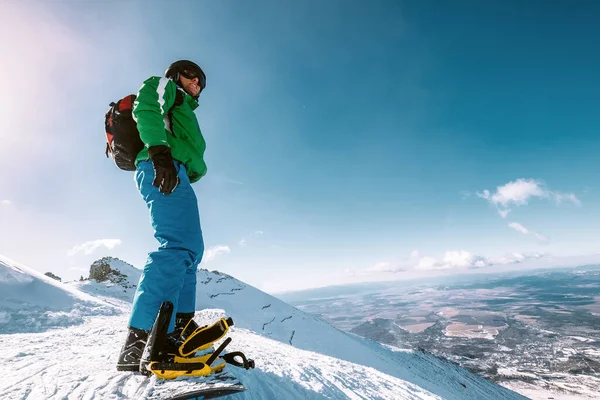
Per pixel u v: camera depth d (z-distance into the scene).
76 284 20.00
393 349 57.78
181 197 1.51
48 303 6.04
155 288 1.34
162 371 1.19
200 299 35.03
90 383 1.35
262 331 26.11
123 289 20.64
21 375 1.51
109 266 24.88
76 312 5.82
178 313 1.59
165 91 1.52
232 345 3.76
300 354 4.47
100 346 2.46
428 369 49.22
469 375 63.03
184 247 1.45
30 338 2.73
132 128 1.56
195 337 1.24
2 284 6.04
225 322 1.27
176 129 1.63
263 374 2.26
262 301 36.81
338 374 3.32
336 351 24.47
